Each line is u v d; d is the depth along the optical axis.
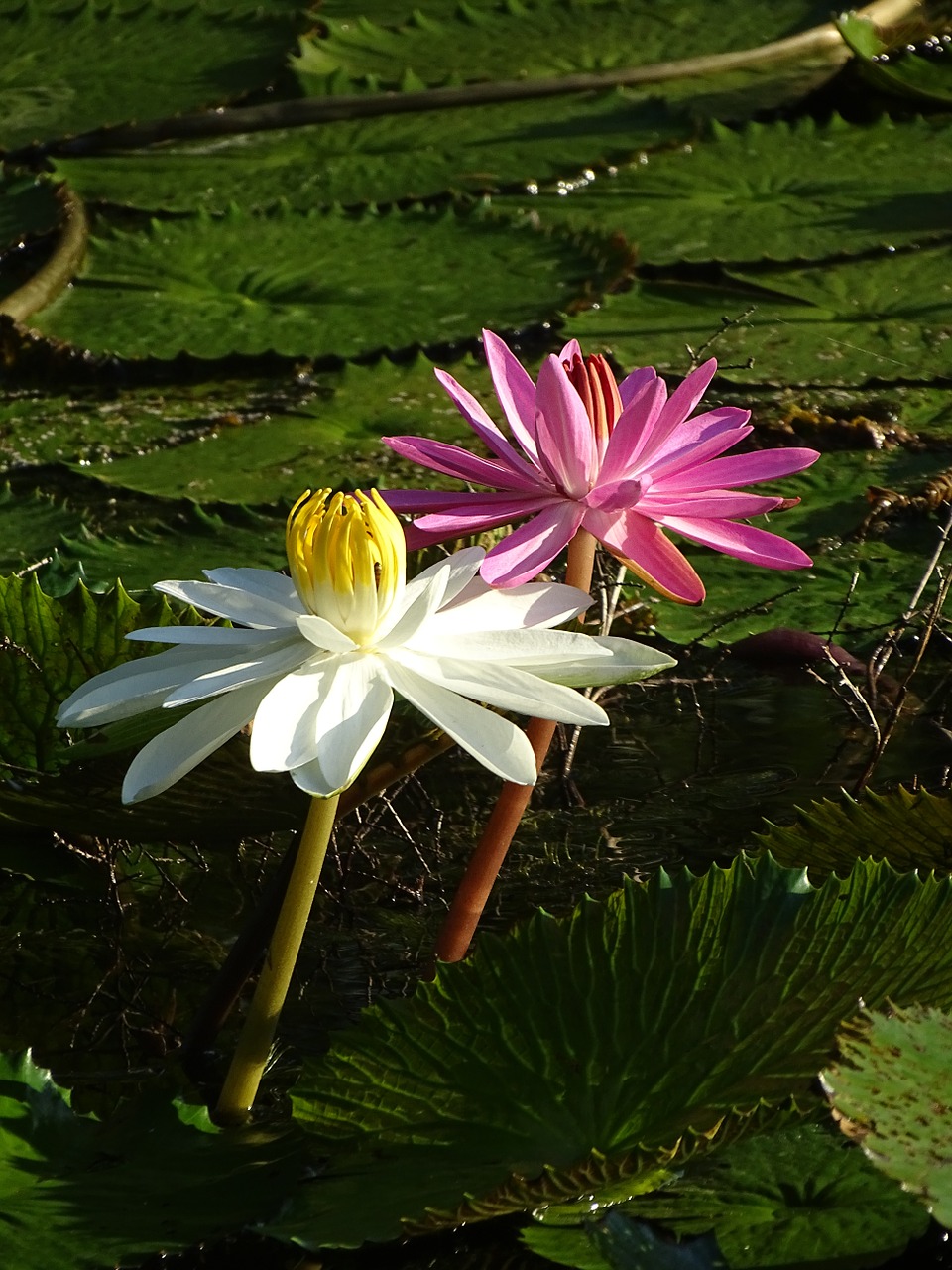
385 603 1.74
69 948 1.98
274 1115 1.84
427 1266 1.76
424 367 3.65
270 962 1.79
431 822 2.11
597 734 2.28
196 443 3.26
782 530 2.73
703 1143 1.72
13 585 1.93
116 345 3.74
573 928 1.81
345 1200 1.74
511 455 1.80
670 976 1.79
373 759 1.88
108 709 1.74
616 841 2.06
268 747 1.70
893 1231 1.74
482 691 1.73
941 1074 1.73
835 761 2.12
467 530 1.78
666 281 4.02
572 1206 1.75
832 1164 1.77
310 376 3.67
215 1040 1.91
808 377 3.35
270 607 1.76
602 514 1.78
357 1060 1.79
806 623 2.42
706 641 2.35
